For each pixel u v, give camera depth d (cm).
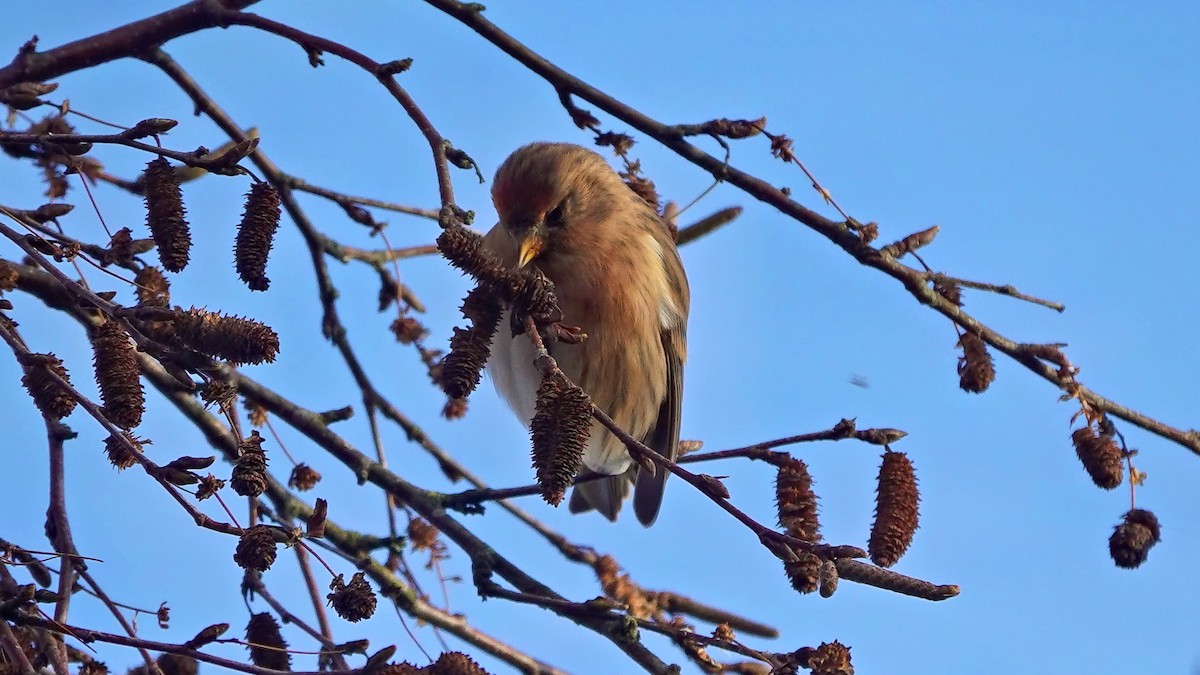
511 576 875
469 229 636
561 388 599
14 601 621
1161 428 880
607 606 805
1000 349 873
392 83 691
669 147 877
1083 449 834
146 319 609
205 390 627
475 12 861
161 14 816
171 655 746
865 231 862
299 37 729
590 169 1048
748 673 783
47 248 682
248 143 672
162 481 597
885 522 721
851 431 755
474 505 928
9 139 685
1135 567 820
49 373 621
